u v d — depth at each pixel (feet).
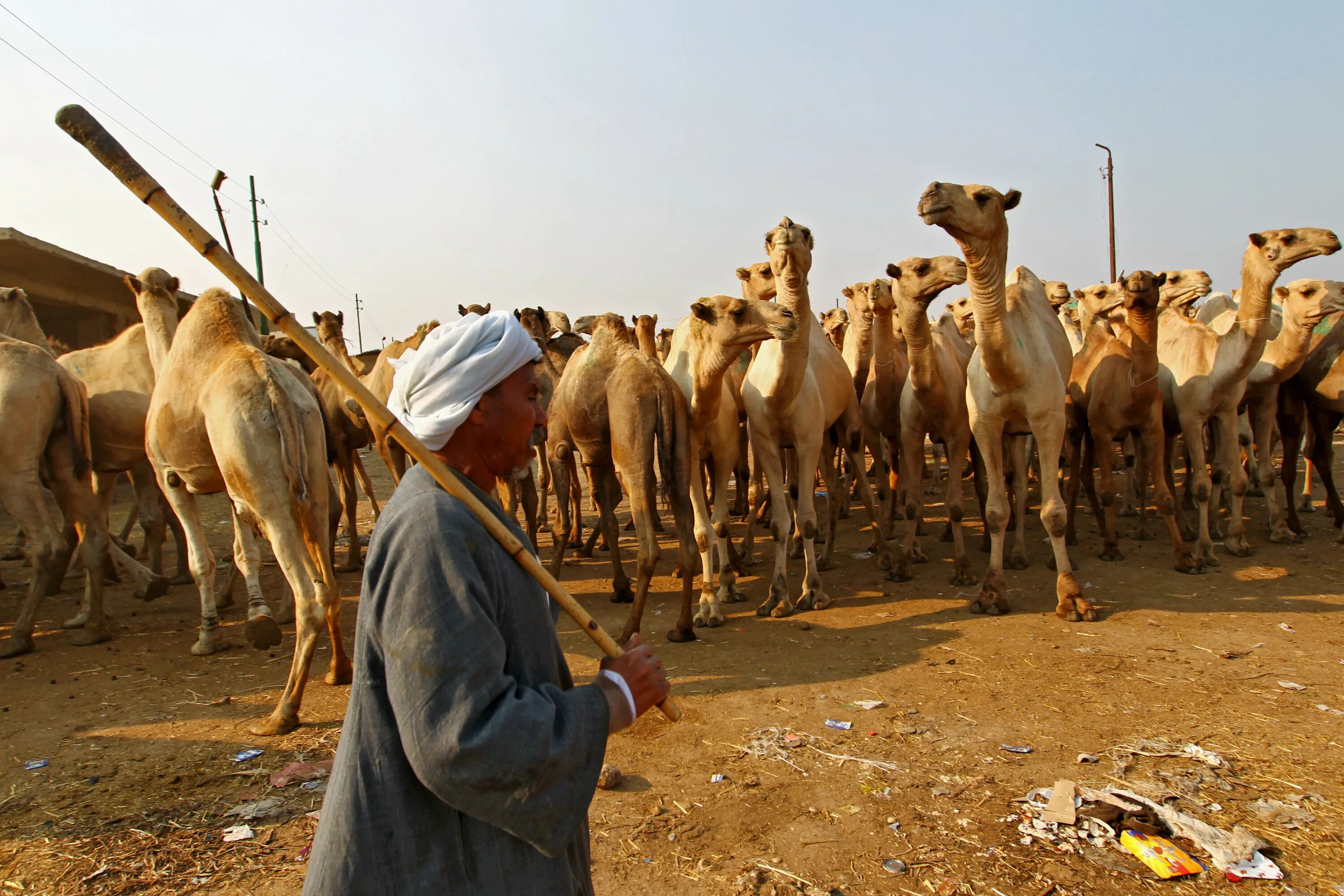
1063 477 34.68
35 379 22.41
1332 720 14.89
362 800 5.40
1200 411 27.25
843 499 39.78
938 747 14.53
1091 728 14.99
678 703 17.03
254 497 17.21
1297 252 24.34
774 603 23.35
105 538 23.53
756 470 37.81
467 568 5.34
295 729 16.43
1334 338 30.25
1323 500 38.14
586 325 38.22
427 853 5.41
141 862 11.91
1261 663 17.78
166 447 20.36
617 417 21.17
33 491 22.31
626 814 12.75
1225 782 12.94
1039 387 21.13
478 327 6.15
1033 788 13.01
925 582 26.20
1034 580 25.52
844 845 11.72
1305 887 10.46
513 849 5.52
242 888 11.23
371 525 43.24
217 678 19.70
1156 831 11.71
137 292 23.97
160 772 14.76
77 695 18.85
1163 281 24.86
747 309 20.95
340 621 21.08
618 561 25.90
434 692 5.03
